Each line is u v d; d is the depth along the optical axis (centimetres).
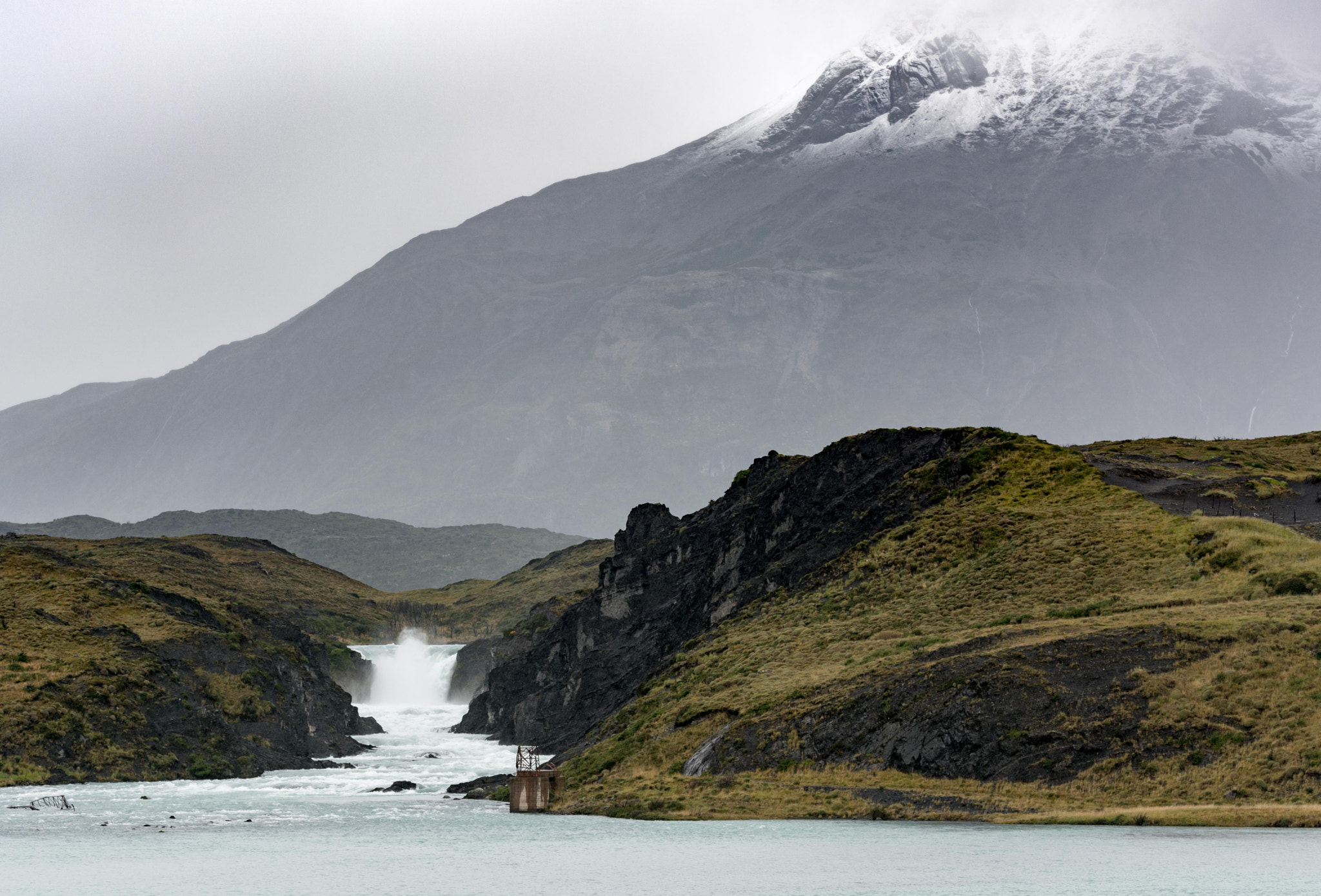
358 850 5803
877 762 6078
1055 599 7288
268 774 10081
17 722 8862
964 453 9825
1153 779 5191
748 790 6228
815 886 4391
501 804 7812
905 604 8069
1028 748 5603
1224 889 3938
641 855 5288
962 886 4212
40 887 4919
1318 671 5334
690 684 8256
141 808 7688
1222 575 6931
